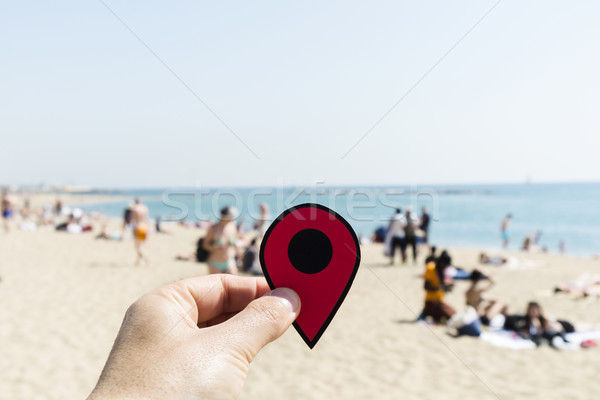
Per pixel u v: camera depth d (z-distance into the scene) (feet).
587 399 14.67
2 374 15.56
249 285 4.18
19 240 53.31
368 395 14.65
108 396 2.84
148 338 3.22
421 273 36.27
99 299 25.81
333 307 3.73
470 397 14.67
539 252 58.49
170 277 32.37
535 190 401.90
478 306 22.84
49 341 18.78
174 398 2.90
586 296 29.22
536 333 20.15
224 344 3.24
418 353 18.38
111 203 239.71
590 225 108.47
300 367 16.70
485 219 121.80
